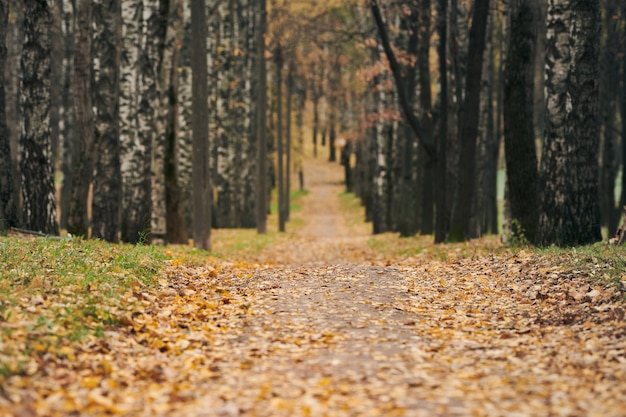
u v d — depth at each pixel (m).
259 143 36.62
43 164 16.55
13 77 28.06
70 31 30.95
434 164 24.66
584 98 14.61
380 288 12.66
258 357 8.06
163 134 22.56
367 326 9.59
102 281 10.33
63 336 7.73
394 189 35.91
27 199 16.52
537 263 12.95
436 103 27.39
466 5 27.88
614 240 13.58
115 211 18.58
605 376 6.91
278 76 41.47
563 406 6.14
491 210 32.97
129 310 9.36
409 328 9.49
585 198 14.68
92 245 14.16
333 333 9.14
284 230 42.22
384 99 34.28
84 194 18.20
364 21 38.16
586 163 14.68
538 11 22.48
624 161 29.02
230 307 10.78
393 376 7.19
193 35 20.64
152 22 20.41
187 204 33.09
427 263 16.55
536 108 28.39
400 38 31.20
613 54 28.89
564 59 14.65
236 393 6.68
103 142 18.34
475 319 10.03
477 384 6.91
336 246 30.06
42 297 8.89
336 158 98.25
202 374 7.32
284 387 6.85
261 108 36.53
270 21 38.72
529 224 17.19
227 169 42.06
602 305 9.51
